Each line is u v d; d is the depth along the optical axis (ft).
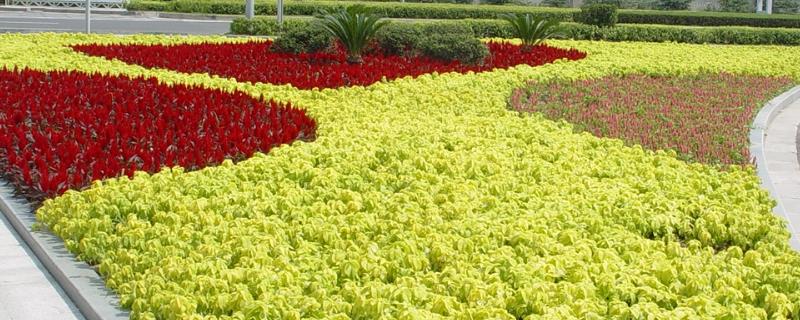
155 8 94.89
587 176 27.32
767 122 41.98
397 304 16.72
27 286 20.61
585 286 17.38
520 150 30.40
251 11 77.61
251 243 19.93
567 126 35.68
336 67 48.96
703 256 20.65
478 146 30.45
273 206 23.00
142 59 49.06
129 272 19.24
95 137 31.50
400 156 28.40
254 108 35.76
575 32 76.64
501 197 24.77
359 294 17.01
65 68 46.21
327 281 18.10
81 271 20.45
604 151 31.89
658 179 27.84
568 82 49.26
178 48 54.29
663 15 96.99
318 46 53.57
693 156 32.78
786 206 28.45
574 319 16.15
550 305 17.07
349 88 42.88
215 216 22.00
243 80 44.83
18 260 22.17
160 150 29.19
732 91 48.96
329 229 20.92
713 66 57.00
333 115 36.19
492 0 126.72
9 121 32.53
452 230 21.26
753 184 27.35
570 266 18.70
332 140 30.30
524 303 17.07
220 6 95.25
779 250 21.17
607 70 53.26
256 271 17.90
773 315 17.04
